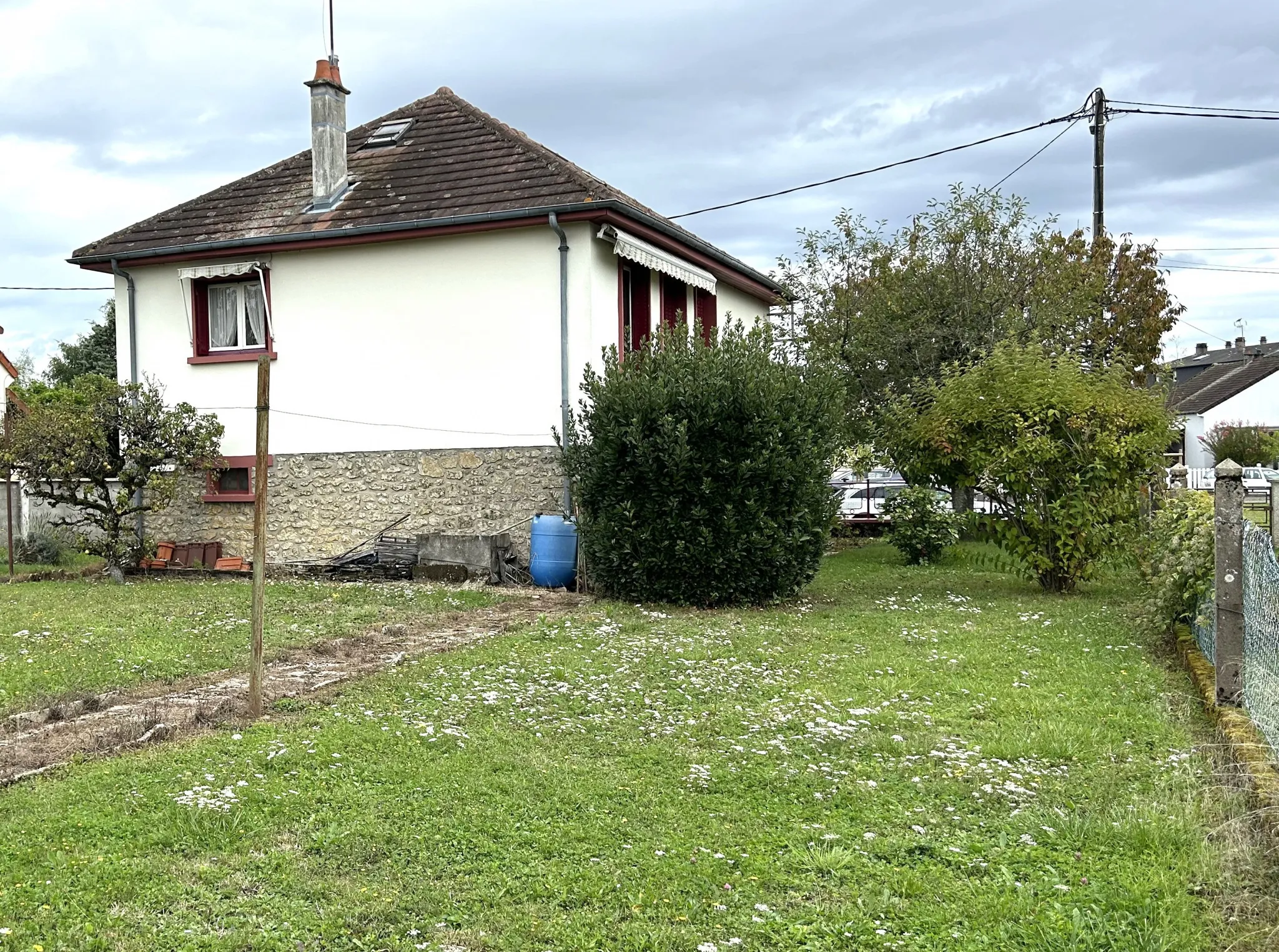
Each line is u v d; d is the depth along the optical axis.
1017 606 12.51
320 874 4.65
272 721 7.13
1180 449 52.41
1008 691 7.98
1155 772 6.01
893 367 21.33
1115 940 4.05
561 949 4.05
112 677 8.59
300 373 16.02
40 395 34.41
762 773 6.10
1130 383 14.45
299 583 14.51
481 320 15.03
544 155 15.73
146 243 16.70
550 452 14.72
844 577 16.12
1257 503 27.52
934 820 5.34
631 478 12.87
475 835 5.11
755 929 4.19
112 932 4.08
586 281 14.45
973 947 4.05
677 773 6.14
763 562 12.70
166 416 15.34
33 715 7.39
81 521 15.78
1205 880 4.54
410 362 15.41
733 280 19.53
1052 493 13.67
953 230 21.56
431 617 11.80
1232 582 7.00
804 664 9.16
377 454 15.62
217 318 16.88
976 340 20.61
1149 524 12.60
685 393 12.64
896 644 10.06
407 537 15.45
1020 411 13.50
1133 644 9.81
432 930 4.17
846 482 26.88
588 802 5.61
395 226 14.94
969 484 14.13
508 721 7.21
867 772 6.15
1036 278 21.55
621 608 12.43
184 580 15.15
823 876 4.70
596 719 7.27
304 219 15.98
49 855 4.77
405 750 6.41
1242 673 6.94
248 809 5.34
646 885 4.58
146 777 5.83
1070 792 5.77
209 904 4.34
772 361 13.45
